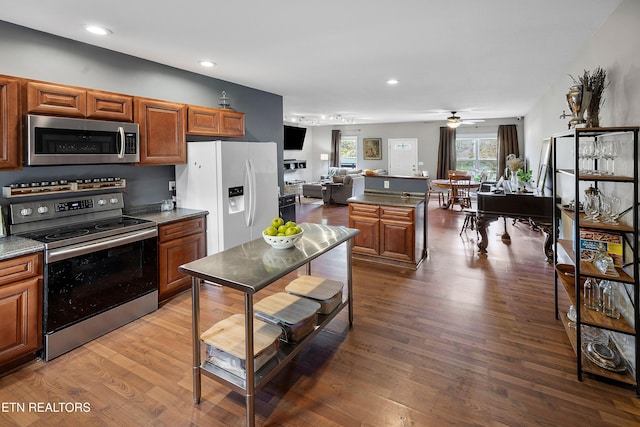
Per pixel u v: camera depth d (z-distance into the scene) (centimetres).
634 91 204
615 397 189
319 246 228
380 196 467
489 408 182
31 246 219
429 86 499
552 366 217
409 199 439
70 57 283
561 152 426
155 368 220
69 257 235
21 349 215
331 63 365
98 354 235
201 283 362
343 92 540
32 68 261
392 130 1116
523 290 339
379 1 223
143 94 341
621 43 224
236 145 358
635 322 187
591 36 291
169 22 252
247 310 163
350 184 885
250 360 165
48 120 241
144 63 341
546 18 253
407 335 257
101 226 278
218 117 388
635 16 203
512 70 407
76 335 242
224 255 209
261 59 347
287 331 208
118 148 287
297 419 177
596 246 225
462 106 713
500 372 212
